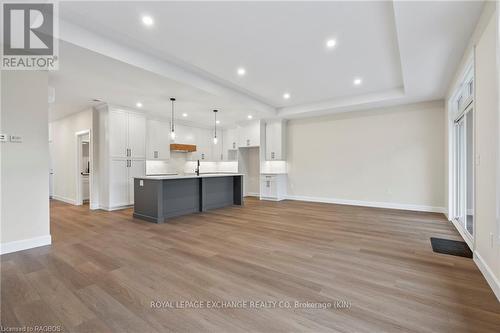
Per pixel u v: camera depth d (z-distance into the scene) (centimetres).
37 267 249
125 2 239
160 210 446
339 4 243
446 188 480
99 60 318
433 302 185
